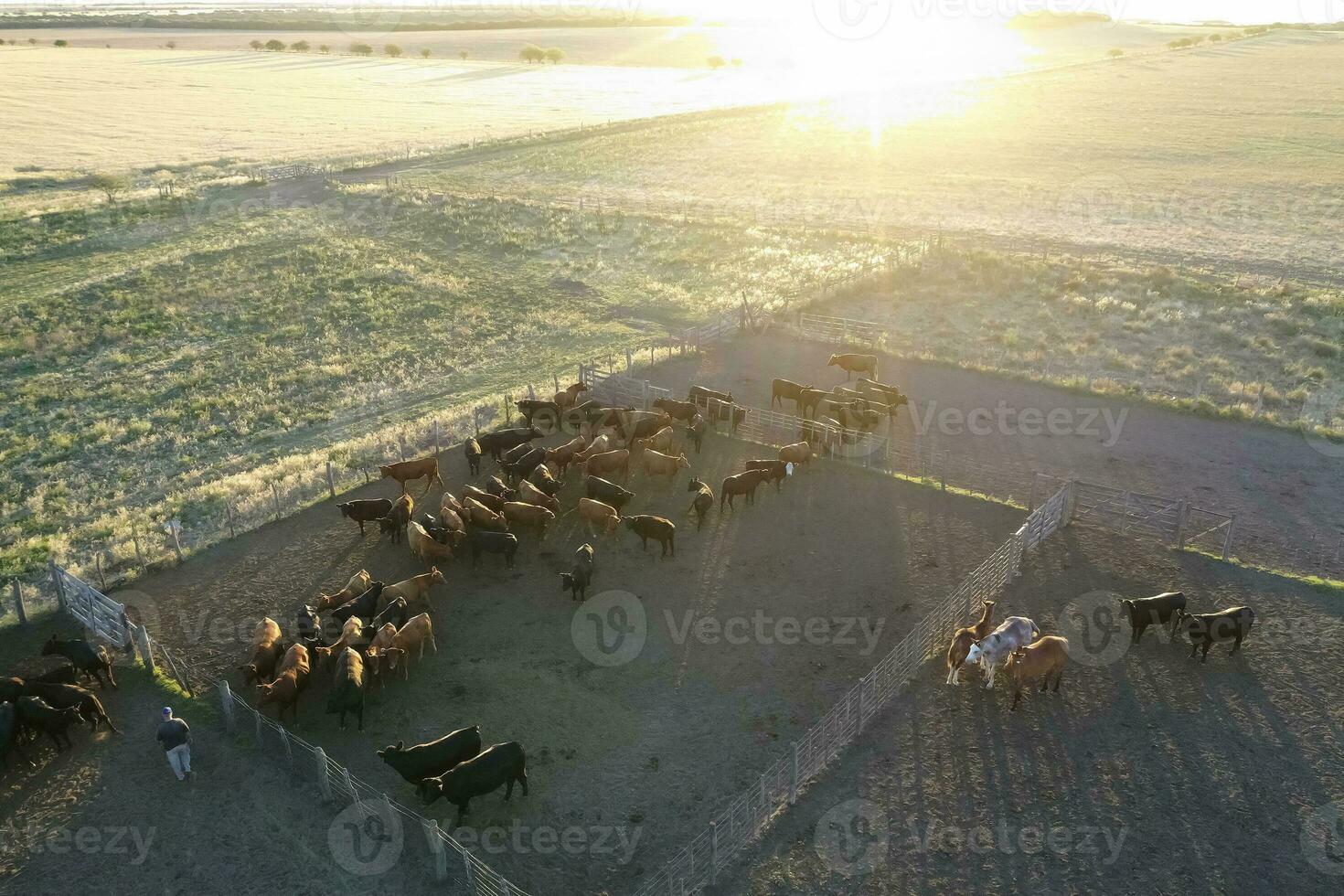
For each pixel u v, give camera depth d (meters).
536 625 21.42
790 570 23.50
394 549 24.95
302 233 63.41
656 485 28.20
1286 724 17.78
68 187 74.62
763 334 42.81
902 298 48.38
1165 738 17.52
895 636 20.78
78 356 45.62
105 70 154.75
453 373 41.59
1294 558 23.69
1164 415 33.19
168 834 15.98
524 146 93.88
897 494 27.34
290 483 29.47
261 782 17.08
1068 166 82.69
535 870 15.08
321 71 164.38
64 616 22.50
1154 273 49.50
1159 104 115.50
